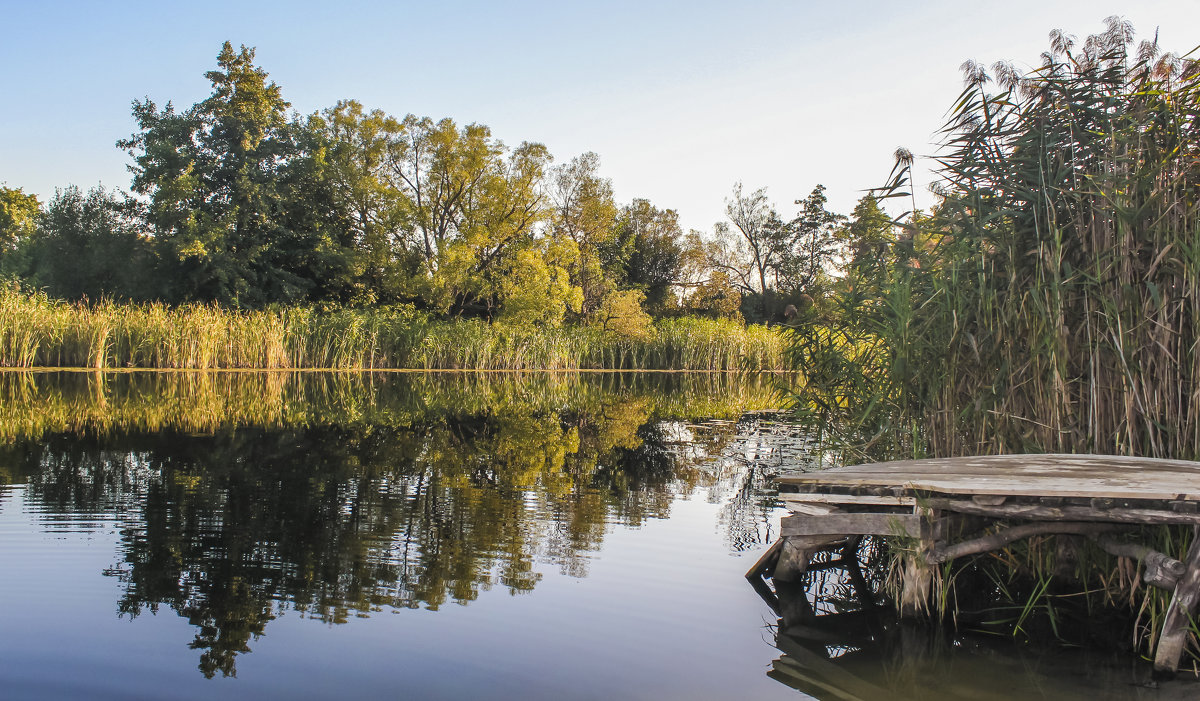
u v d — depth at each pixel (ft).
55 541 16.33
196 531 17.43
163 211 91.61
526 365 95.61
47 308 70.28
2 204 140.05
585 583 14.47
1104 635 12.53
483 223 112.06
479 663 10.79
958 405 16.63
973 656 11.67
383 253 107.76
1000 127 16.97
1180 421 14.48
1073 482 11.65
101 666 10.32
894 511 13.39
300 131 105.19
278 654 10.89
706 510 20.68
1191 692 10.41
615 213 129.39
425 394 56.70
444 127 110.22
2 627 11.65
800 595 14.29
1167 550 12.43
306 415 41.01
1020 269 15.93
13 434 31.71
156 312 73.15
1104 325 15.19
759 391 67.00
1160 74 15.74
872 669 11.09
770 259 178.60
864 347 18.62
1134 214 14.23
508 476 25.04
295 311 82.64
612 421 42.11
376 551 16.12
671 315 155.43
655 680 10.48
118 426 34.81
